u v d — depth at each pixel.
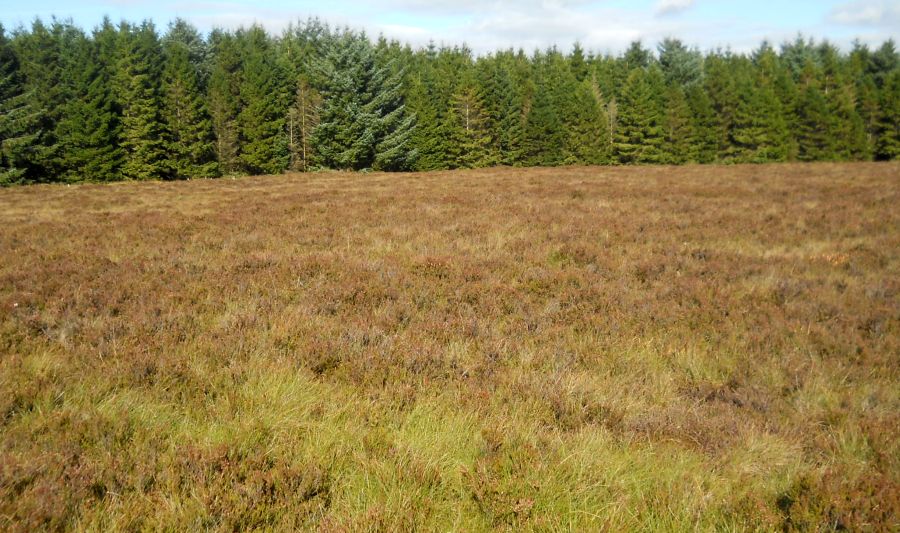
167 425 4.37
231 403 4.66
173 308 7.32
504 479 3.67
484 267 9.70
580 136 62.88
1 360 5.46
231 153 55.44
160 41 67.31
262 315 7.04
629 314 7.34
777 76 66.88
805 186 23.44
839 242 11.91
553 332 6.72
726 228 13.74
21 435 4.03
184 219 15.89
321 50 69.50
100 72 51.09
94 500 3.36
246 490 3.47
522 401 4.93
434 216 16.22
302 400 4.85
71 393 4.79
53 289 8.20
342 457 3.93
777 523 3.38
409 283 8.68
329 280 8.79
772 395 5.17
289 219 15.90
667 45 86.56
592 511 3.51
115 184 33.31
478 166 62.53
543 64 83.44
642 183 27.27
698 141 64.00
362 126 54.59
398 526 3.23
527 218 15.56
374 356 5.70
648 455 4.14
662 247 11.50
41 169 48.81
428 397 4.95
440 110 63.34
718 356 6.08
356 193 23.88
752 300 7.91
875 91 64.19
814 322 6.96
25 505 3.18
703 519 3.46
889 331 6.63
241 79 59.72
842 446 4.28
